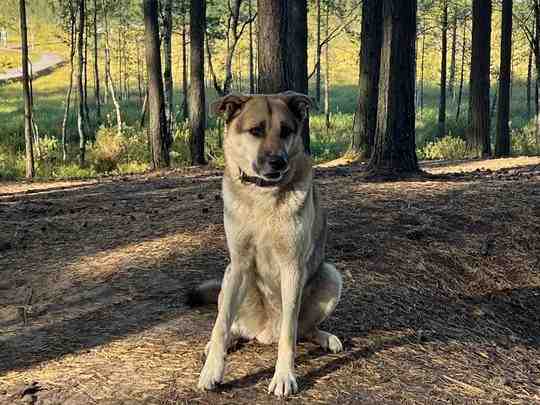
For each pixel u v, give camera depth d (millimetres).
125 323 5367
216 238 7652
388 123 11391
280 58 10906
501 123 19656
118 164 22344
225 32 31766
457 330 5828
